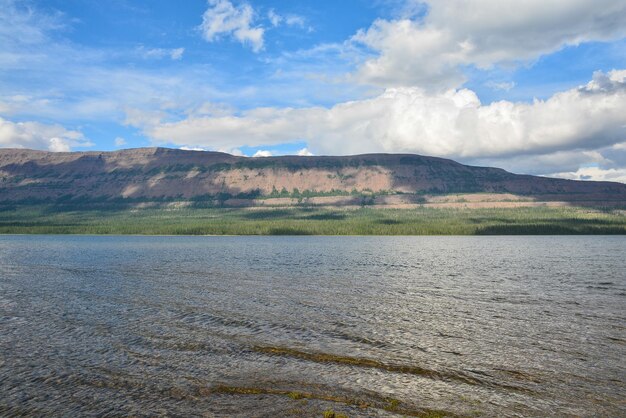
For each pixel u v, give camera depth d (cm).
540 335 3497
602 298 5178
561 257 11188
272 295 5359
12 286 6138
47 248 15375
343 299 5097
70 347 3197
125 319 4059
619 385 2481
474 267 8788
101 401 2303
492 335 3500
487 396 2352
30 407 2236
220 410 2205
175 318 4097
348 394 2383
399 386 2484
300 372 2694
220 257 11412
